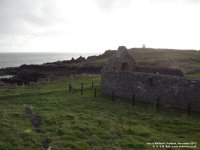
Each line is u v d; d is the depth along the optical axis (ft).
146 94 94.79
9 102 102.42
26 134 50.67
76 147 47.93
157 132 62.90
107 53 358.02
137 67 118.21
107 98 103.30
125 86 102.06
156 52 314.76
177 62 234.38
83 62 312.29
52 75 226.38
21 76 227.40
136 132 60.44
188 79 83.41
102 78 112.47
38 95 117.29
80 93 115.24
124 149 49.93
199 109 80.69
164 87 89.45
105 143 51.80
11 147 44.29
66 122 63.57
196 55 289.94
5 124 55.52
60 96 110.63
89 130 57.82
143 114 79.41
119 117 75.72
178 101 85.71
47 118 65.21
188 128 66.44
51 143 48.39
